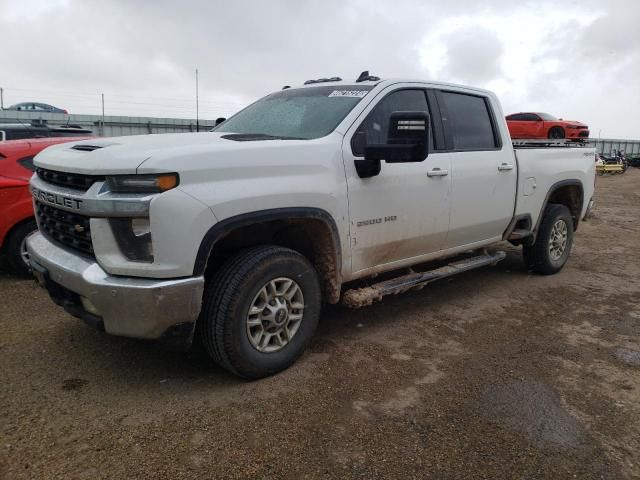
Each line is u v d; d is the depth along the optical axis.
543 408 3.26
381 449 2.81
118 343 4.02
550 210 6.11
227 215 3.10
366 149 3.69
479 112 5.17
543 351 4.13
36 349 3.89
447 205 4.60
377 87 4.23
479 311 5.04
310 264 3.66
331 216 3.67
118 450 2.72
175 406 3.16
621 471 2.69
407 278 4.51
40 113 24.77
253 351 3.39
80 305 3.27
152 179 2.90
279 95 4.77
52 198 3.35
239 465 2.64
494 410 3.22
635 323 4.80
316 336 4.30
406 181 4.20
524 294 5.61
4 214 5.36
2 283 5.46
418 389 3.46
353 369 3.72
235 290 3.22
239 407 3.17
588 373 3.76
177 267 2.96
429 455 2.78
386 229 4.12
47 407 3.11
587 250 8.16
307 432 2.94
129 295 2.92
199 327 3.33
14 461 2.61
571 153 6.38
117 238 3.00
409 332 4.46
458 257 5.42
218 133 4.07
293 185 3.43
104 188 2.98
